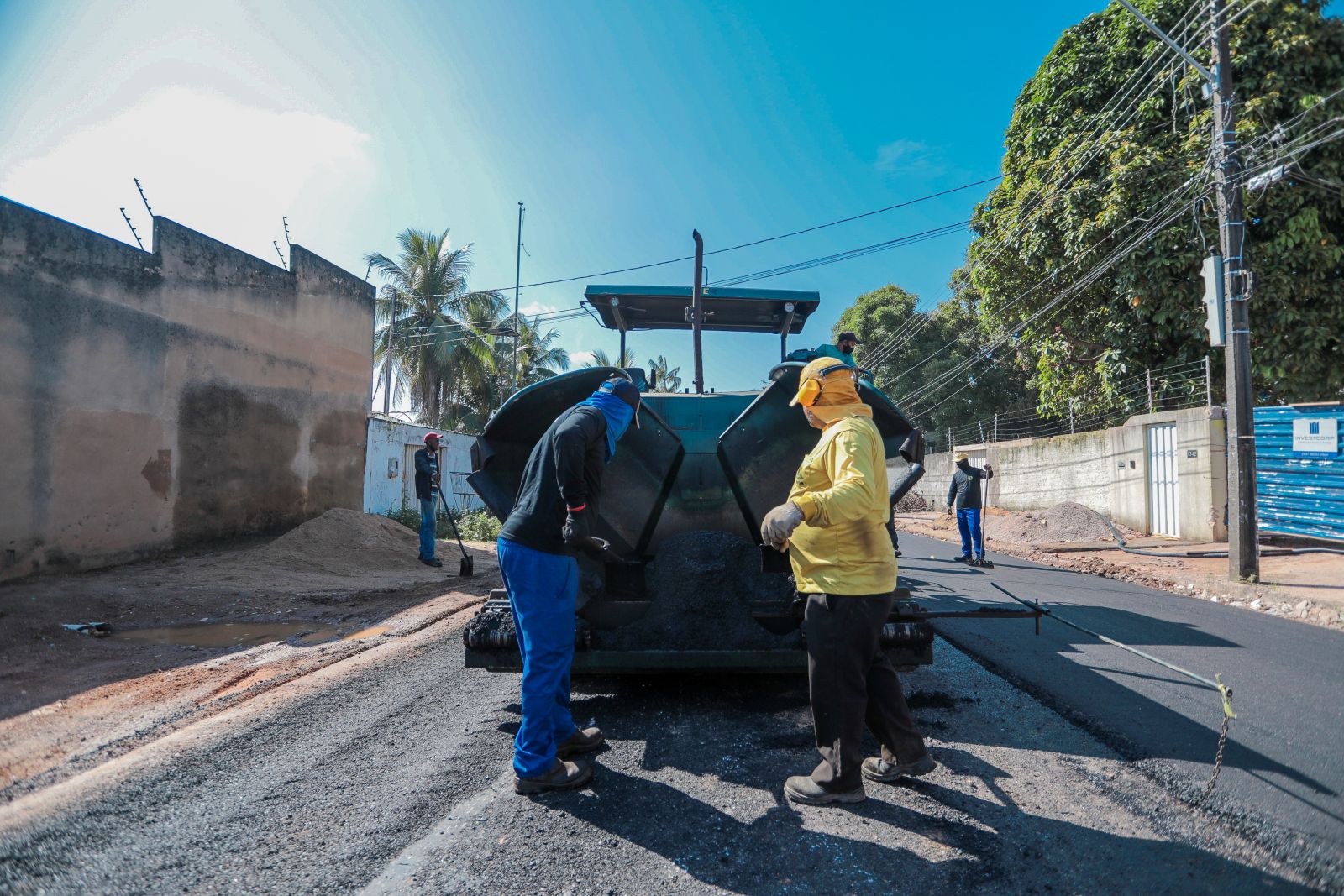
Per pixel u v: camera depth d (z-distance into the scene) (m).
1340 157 12.09
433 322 28.89
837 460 2.68
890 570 2.75
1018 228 15.20
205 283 9.48
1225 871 2.32
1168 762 3.21
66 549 7.57
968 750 3.37
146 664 4.76
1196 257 12.51
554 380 3.79
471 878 2.28
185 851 2.44
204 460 9.46
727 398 4.33
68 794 2.86
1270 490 12.00
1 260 6.96
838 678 2.71
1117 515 15.76
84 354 7.80
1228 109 8.78
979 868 2.33
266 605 6.76
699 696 4.20
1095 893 2.18
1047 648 5.39
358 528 9.97
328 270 12.16
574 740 3.23
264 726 3.66
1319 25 12.48
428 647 5.33
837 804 2.78
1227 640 5.79
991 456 22.27
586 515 3.01
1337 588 7.96
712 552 4.04
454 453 19.14
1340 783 3.01
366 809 2.77
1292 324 12.55
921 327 30.50
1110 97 14.53
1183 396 14.03
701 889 2.21
